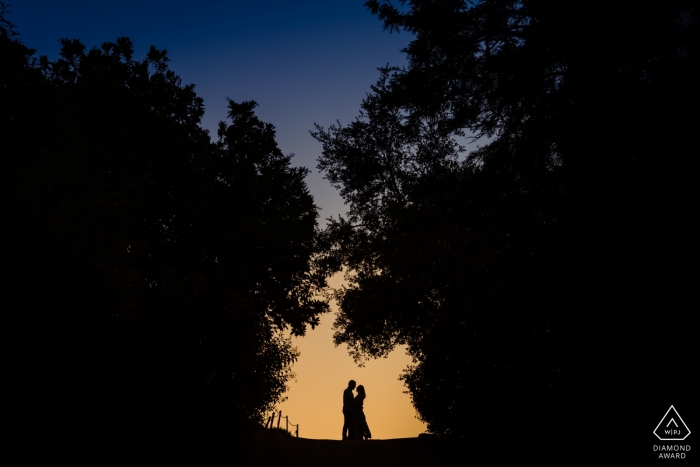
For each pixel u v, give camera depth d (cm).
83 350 623
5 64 827
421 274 1734
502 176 1152
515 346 882
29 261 585
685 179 697
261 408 1304
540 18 1090
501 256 952
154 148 1307
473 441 1016
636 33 878
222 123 1543
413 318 1964
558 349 834
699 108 719
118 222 801
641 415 695
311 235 1568
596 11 883
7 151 730
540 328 848
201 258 1306
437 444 1199
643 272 702
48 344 577
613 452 716
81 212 746
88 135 1128
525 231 979
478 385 945
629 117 746
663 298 683
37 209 624
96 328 657
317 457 1226
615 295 720
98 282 673
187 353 1057
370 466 1080
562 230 802
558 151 855
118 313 741
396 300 1931
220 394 1002
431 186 1571
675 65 801
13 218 587
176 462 778
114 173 1131
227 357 1280
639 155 753
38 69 885
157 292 1127
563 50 1008
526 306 824
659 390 682
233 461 995
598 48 919
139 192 929
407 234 1747
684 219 687
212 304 1267
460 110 1317
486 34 1260
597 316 736
